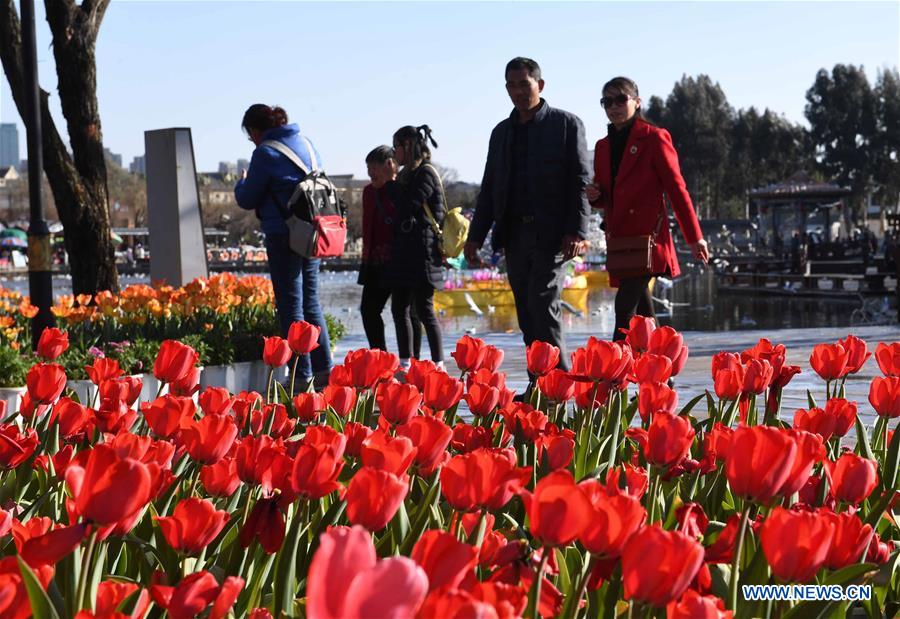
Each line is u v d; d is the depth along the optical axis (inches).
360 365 128.6
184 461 103.8
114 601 60.8
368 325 341.1
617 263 267.9
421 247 325.7
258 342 387.2
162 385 127.0
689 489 104.3
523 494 54.8
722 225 3804.1
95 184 523.5
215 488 86.7
